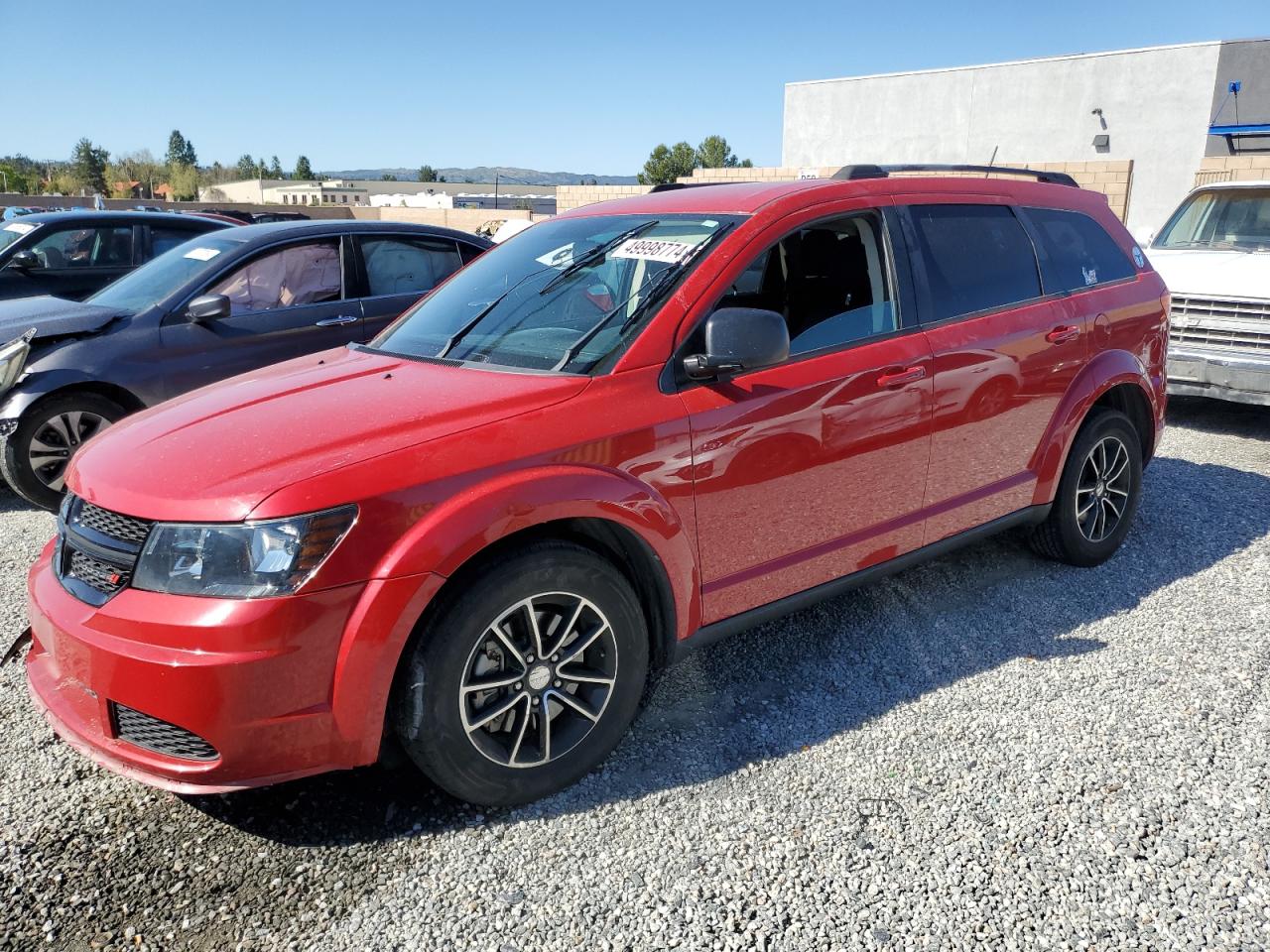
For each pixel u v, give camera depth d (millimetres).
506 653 2557
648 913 2258
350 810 2672
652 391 2770
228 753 2236
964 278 3654
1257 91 22344
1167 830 2494
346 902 2316
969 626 3740
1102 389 4051
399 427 2502
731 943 2158
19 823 2627
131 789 2783
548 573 2523
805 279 3227
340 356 3479
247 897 2338
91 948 2178
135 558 2322
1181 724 2994
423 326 3484
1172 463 6070
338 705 2297
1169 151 23781
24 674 3471
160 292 5711
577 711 2723
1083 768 2779
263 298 5812
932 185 3693
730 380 2914
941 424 3471
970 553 4504
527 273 3471
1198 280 6781
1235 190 7520
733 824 2578
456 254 6660
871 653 3547
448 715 2436
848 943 2148
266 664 2197
